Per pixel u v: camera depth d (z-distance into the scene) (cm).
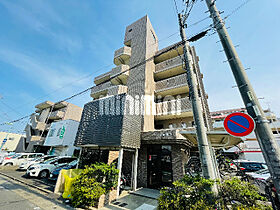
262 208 268
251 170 1036
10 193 609
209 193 301
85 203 511
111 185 567
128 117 766
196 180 345
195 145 925
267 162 245
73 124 1875
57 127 1925
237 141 576
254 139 1842
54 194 623
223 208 291
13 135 3303
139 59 1426
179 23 554
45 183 831
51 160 1140
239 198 296
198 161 802
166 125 1317
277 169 230
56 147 1803
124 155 907
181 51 1515
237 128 282
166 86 1325
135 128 809
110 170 576
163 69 1442
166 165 773
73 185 538
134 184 738
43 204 505
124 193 680
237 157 1750
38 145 2128
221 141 630
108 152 871
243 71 318
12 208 453
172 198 345
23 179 910
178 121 1262
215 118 2194
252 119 269
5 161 1509
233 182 320
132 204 535
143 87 1207
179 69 1391
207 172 323
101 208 490
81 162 825
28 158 1639
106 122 781
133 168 777
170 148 790
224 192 312
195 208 290
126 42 1720
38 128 2158
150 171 809
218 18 398
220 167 705
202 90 1354
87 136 820
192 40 486
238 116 288
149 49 1522
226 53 355
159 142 800
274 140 247
